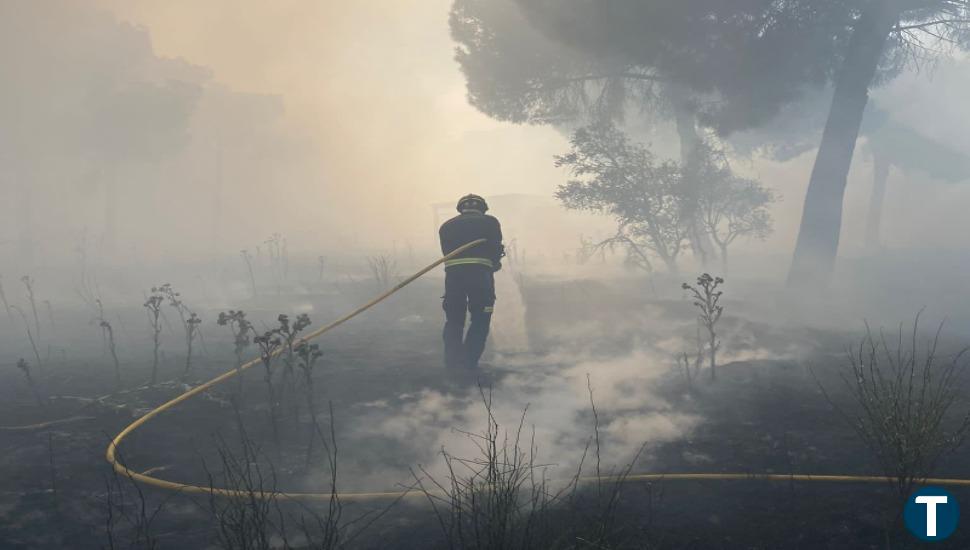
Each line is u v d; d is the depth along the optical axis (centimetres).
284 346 510
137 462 420
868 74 1171
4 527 334
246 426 492
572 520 337
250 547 295
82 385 607
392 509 357
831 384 604
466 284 670
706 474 398
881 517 343
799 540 322
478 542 288
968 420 475
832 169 1184
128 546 318
